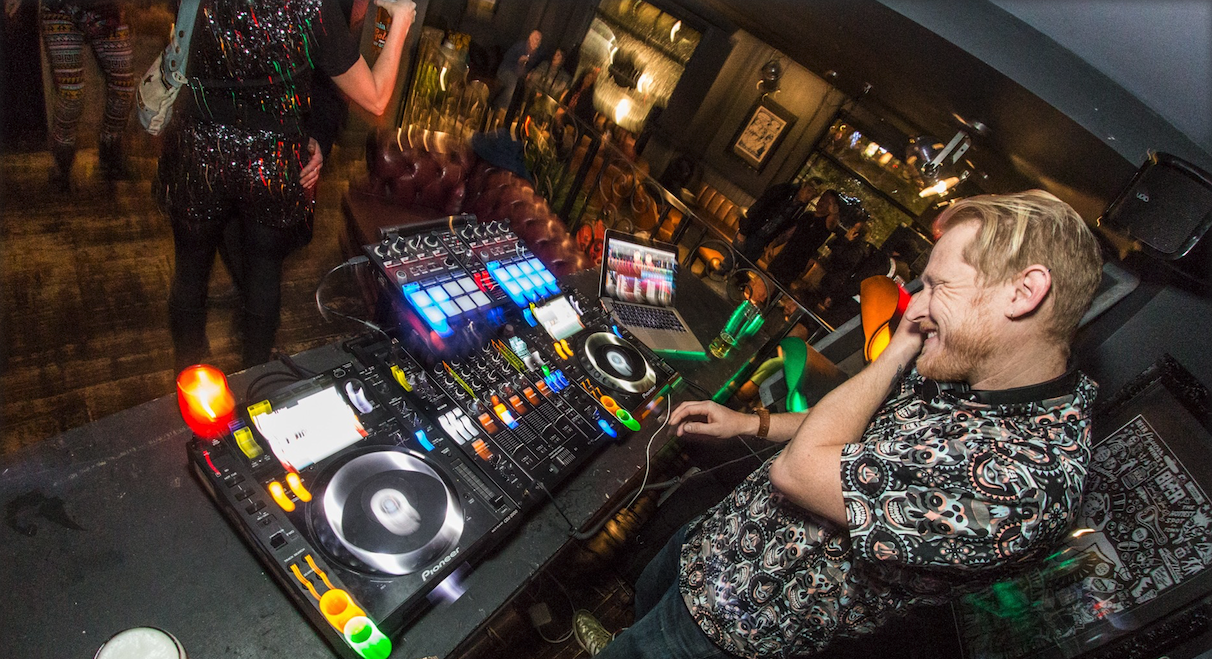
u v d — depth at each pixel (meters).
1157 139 2.04
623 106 7.11
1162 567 1.37
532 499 1.18
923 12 2.67
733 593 1.10
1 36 2.00
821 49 5.31
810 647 1.07
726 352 2.08
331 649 0.91
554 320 1.59
